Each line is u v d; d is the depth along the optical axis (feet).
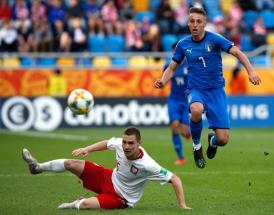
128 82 285.43
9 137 248.52
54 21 302.04
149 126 281.54
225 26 327.88
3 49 294.25
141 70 286.05
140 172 107.45
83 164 110.63
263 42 321.52
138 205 116.16
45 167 110.63
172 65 130.41
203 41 127.03
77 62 299.58
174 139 179.01
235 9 337.72
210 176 154.61
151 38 302.66
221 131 128.98
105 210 108.37
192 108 125.49
